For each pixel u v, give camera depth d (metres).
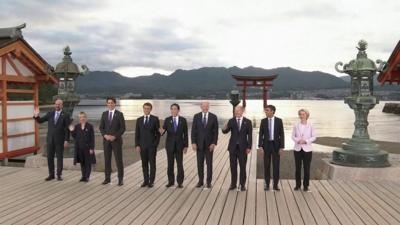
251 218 6.45
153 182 8.87
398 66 11.37
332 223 6.19
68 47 11.46
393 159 11.95
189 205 7.19
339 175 9.62
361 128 10.13
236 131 8.34
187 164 12.08
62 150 9.42
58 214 6.61
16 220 6.29
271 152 8.31
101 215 6.56
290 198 7.73
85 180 9.20
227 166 11.60
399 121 46.84
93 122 35.22
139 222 6.21
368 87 10.12
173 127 8.61
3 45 11.82
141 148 8.61
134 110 81.25
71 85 11.44
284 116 54.00
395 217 6.50
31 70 13.78
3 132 12.62
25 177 9.67
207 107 8.58
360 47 10.30
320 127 35.41
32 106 14.07
